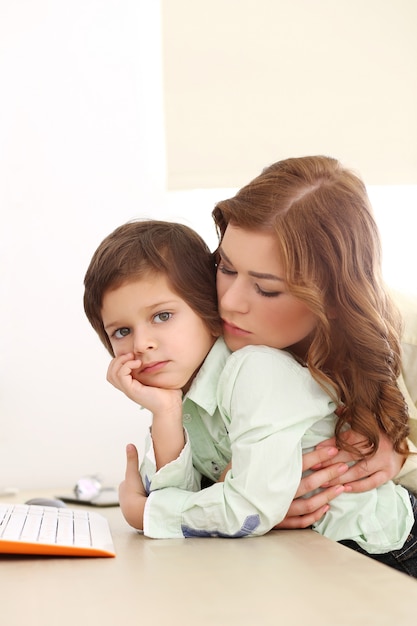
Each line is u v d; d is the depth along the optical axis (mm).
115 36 2332
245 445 929
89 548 802
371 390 1009
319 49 2311
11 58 2299
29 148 2293
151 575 698
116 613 565
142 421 2297
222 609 565
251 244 954
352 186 1013
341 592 607
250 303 974
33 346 2266
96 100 2320
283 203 961
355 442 1016
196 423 1081
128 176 2318
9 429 2242
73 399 2270
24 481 2232
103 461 2270
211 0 2295
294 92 2305
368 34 2318
